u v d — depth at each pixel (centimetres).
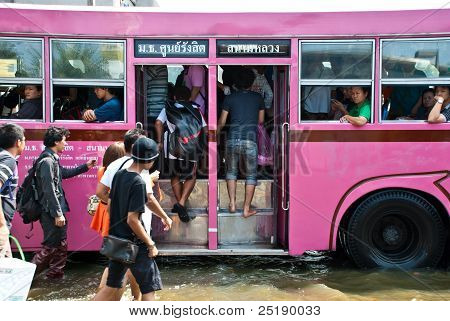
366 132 572
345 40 569
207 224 600
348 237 595
